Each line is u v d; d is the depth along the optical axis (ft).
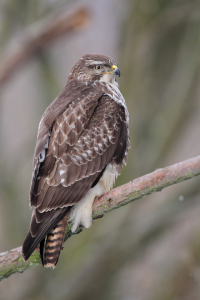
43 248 24.30
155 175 23.07
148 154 43.29
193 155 48.32
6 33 45.62
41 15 45.70
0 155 46.21
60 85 45.96
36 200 24.88
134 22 44.42
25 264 24.76
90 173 25.85
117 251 41.70
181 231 47.06
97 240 42.42
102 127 26.78
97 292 42.75
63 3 45.06
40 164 25.30
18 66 44.09
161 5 43.93
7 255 24.95
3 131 48.03
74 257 43.47
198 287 42.91
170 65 44.11
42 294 43.65
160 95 44.09
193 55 43.04
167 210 41.06
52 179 25.17
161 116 43.62
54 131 25.85
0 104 45.44
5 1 45.47
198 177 40.63
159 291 44.19
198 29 43.11
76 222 25.66
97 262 42.19
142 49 44.11
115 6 46.68
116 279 43.29
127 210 42.75
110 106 27.61
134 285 44.93
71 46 49.80
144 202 44.42
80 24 42.68
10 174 46.21
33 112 49.98
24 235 46.42
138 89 44.11
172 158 47.73
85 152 25.94
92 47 49.73
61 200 24.98
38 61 44.91
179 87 43.39
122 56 45.06
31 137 46.80
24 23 45.75
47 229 24.09
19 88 52.29
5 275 25.07
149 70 44.27
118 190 24.53
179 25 43.65
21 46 43.62
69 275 43.27
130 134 43.70
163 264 45.62
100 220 43.65
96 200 25.59
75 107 26.58
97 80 31.12
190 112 42.96
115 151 27.12
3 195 45.83
